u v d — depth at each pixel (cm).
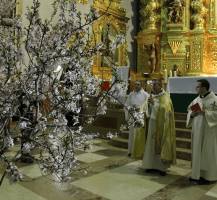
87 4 934
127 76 659
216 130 317
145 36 1177
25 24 695
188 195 281
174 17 1130
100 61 991
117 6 1094
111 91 136
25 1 703
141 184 316
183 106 592
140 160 438
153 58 1135
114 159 440
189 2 1147
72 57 122
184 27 1141
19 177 114
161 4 1165
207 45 1140
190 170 383
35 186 291
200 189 301
